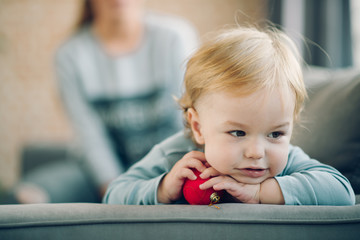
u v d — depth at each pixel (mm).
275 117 681
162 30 1882
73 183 1916
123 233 655
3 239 652
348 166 874
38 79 3096
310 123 973
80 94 1913
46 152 2432
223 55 747
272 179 732
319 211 658
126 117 1914
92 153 1849
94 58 1889
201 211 664
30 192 1829
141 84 1901
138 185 831
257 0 2971
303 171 779
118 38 1878
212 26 3027
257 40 782
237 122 682
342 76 1020
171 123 1921
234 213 655
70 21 3045
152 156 918
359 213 656
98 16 1885
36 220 664
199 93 756
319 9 2057
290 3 2152
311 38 2082
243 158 697
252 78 689
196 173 752
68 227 662
